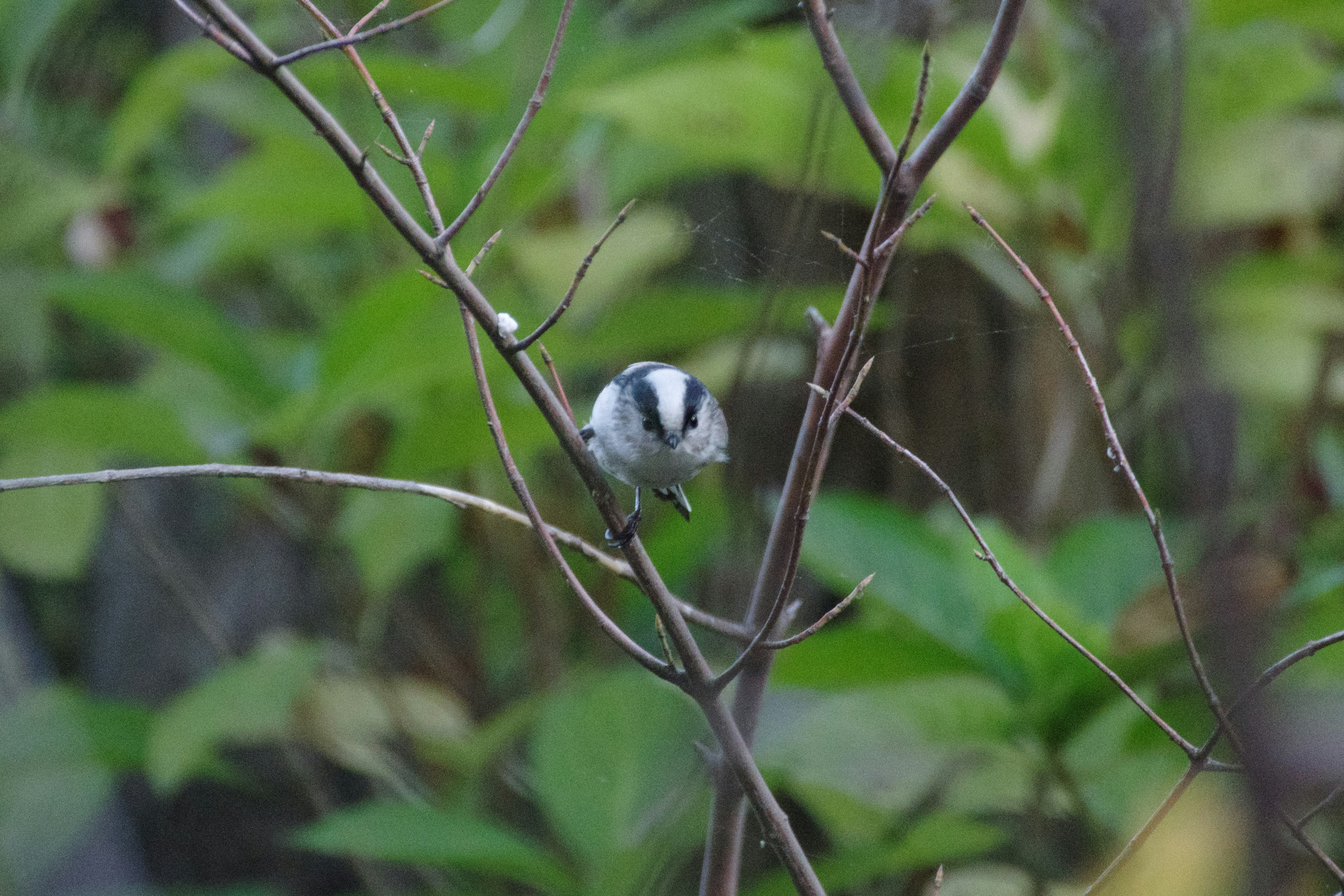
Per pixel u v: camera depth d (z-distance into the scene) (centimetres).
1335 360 768
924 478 772
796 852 739
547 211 775
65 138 786
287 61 738
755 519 769
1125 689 740
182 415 770
